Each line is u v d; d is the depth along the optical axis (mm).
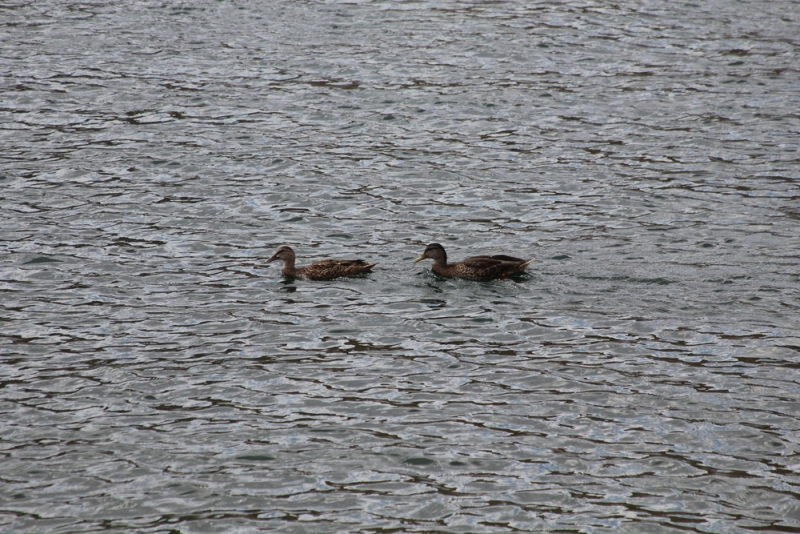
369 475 15641
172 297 21812
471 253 24484
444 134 33938
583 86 38812
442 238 25578
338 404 17562
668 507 14859
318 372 18656
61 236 25062
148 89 37812
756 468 15750
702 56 42250
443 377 18516
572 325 20547
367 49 43375
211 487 15305
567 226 26328
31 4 49250
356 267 23156
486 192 28812
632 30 46188
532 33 45781
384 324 20641
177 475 15578
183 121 34656
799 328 20219
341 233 25844
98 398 17656
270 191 28656
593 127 34562
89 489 15211
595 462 15969
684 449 16266
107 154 31344
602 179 29844
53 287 22156
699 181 29578
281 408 17438
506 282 22703
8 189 28172
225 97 37219
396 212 27312
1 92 36844
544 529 14398
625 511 14766
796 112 35531
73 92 37219
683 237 25406
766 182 29406
